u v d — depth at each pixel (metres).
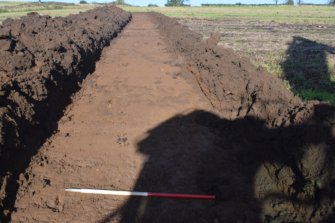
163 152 6.98
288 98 6.77
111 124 8.31
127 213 5.27
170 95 10.15
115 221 5.11
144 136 7.70
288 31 28.34
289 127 5.52
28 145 6.62
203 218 5.12
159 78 11.94
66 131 7.95
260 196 5.38
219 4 93.38
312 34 26.20
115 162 6.66
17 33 9.93
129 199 5.57
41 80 7.93
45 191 5.75
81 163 6.62
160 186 5.90
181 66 13.37
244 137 6.96
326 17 44.94
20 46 8.81
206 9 66.69
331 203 4.40
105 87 11.02
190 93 10.28
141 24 31.61
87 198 5.60
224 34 25.66
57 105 8.69
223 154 6.79
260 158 5.93
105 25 20.80
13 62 7.81
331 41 22.28
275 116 6.30
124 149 7.14
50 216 5.21
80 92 10.48
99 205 5.45
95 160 6.72
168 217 5.16
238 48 18.88
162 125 8.22
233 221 5.00
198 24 34.69
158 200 5.53
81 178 6.14
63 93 9.34
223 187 5.59
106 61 14.57
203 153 6.87
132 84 11.27
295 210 4.88
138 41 20.05
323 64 14.56
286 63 14.61
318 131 4.96
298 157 4.98
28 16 14.00
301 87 10.80
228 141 7.24
